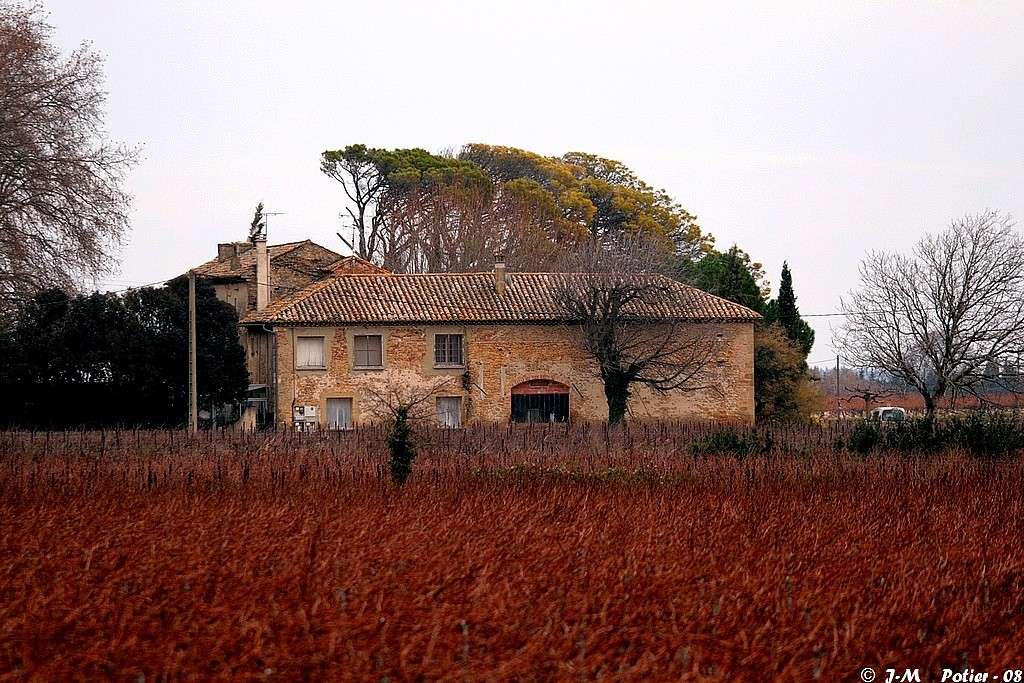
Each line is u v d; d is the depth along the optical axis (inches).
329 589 937.5
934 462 2148.1
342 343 3627.0
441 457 2154.3
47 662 775.1
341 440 2588.6
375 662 778.2
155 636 818.8
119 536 1166.3
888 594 999.6
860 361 3545.8
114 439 2568.9
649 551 1147.9
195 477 1798.7
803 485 1847.9
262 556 1063.6
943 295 3417.8
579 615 886.4
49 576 991.6
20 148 2657.5
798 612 923.4
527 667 770.8
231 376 3506.4
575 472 1937.7
